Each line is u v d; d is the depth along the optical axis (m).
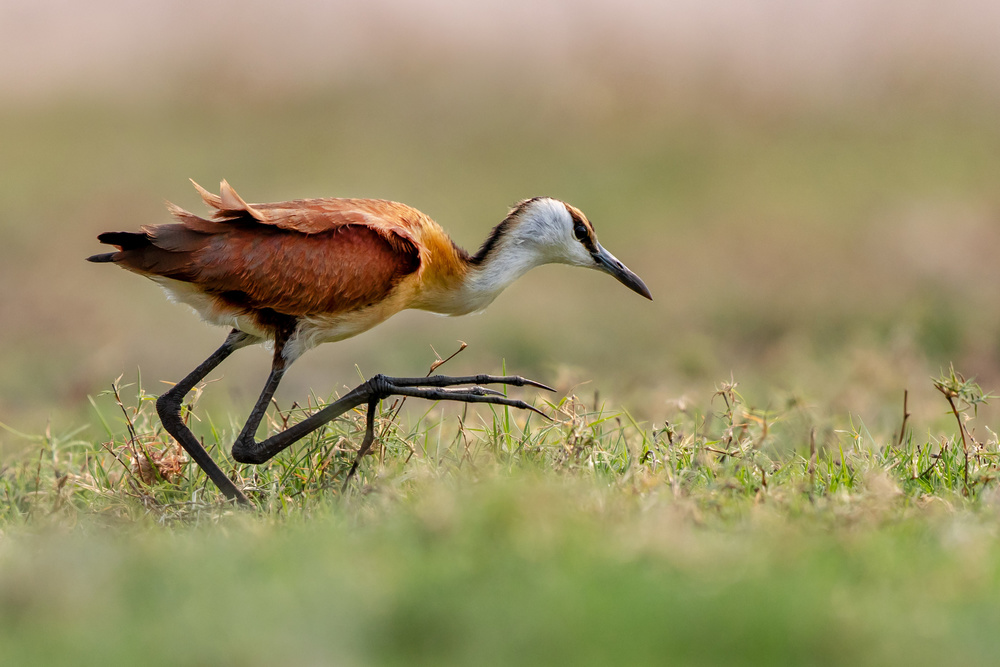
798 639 5.06
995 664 4.93
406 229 9.37
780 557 6.12
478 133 29.19
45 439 10.27
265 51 33.91
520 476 7.89
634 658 5.00
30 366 16.44
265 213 8.88
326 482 8.97
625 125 29.56
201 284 8.79
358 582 5.76
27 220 22.86
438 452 9.29
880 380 13.47
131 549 6.75
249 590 5.78
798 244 21.11
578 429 8.95
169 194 24.91
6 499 9.17
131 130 29.38
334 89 32.12
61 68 33.28
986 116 29.09
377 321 9.45
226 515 8.18
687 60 32.09
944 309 17.64
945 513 7.37
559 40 33.59
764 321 18.20
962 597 5.67
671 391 13.44
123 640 5.25
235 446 9.04
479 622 5.27
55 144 28.03
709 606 5.37
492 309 18.98
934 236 20.81
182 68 33.09
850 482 8.43
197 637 5.20
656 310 18.86
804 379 13.96
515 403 9.10
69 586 5.91
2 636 5.43
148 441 9.60
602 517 6.89
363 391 9.06
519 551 6.11
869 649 5.02
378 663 5.05
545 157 27.69
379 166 26.94
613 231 22.95
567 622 5.25
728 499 7.65
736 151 27.88
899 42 32.72
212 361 9.36
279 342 9.23
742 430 9.49
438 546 6.41
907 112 29.77
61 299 19.11
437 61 33.00
